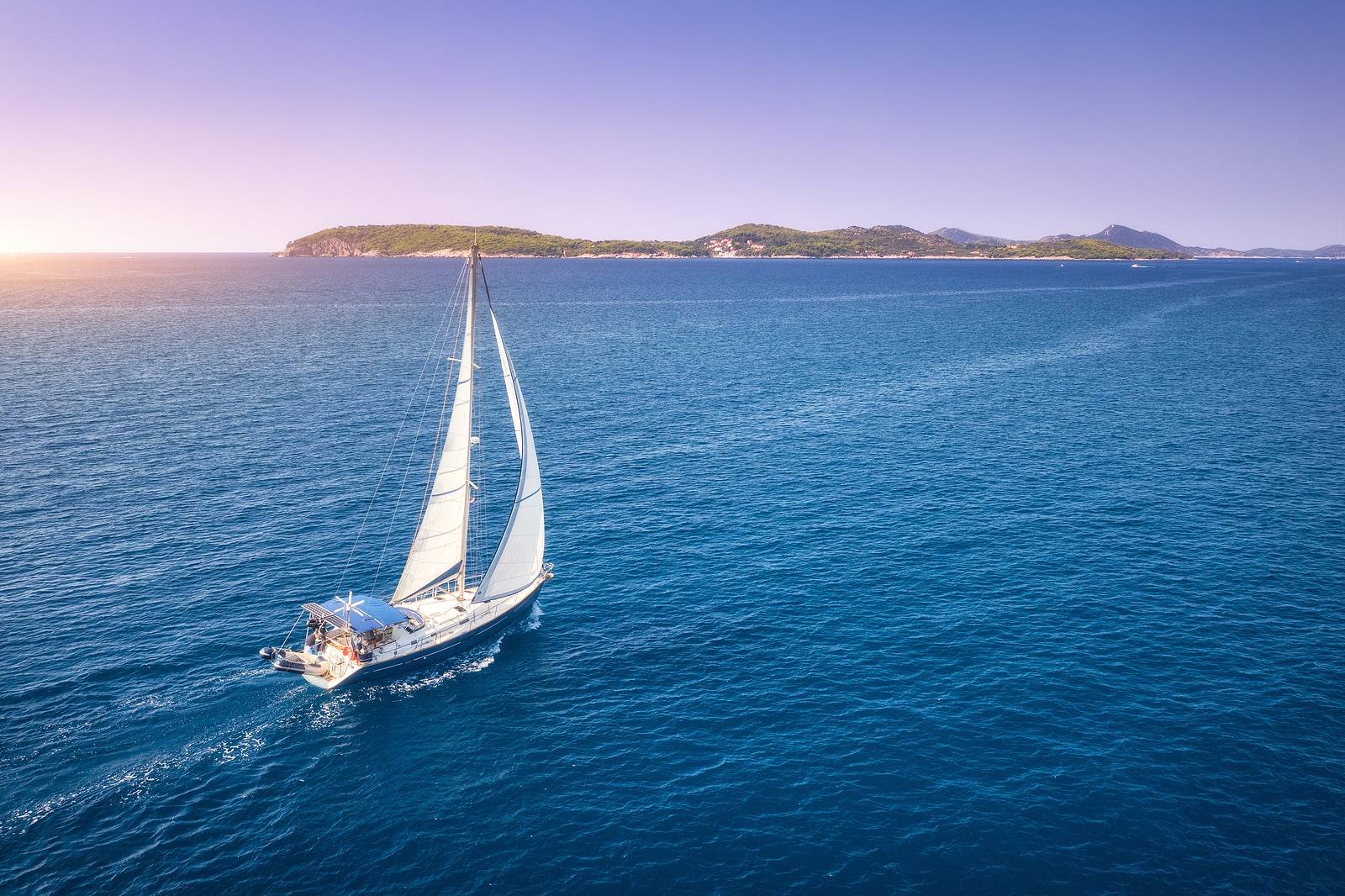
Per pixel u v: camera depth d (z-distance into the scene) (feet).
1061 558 167.32
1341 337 502.79
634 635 139.54
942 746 110.22
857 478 218.38
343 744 110.83
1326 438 254.88
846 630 140.15
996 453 241.14
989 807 99.04
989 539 177.58
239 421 267.39
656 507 197.47
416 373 360.07
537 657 132.98
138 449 233.96
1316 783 102.37
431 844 93.91
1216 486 210.18
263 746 110.01
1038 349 455.63
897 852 92.53
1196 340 490.08
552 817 98.27
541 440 255.09
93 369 356.18
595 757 108.99
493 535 181.98
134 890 86.22
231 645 132.57
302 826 96.17
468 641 134.10
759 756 108.78
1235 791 101.09
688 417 286.25
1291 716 115.34
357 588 153.28
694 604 149.89
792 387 341.21
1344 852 91.61
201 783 102.68
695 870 90.43
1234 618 142.72
